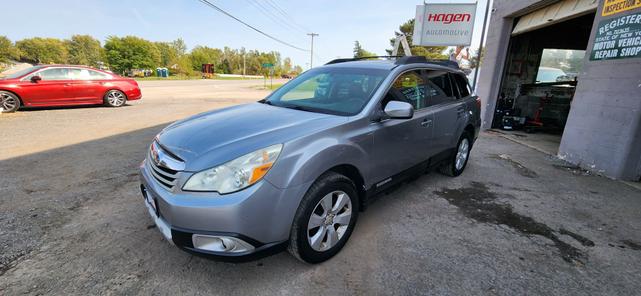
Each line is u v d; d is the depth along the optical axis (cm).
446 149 404
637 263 259
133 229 288
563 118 880
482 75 904
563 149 571
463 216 334
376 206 353
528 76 945
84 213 316
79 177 413
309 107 300
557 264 254
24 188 374
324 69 363
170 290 213
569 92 873
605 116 485
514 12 748
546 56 941
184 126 255
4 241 263
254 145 205
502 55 831
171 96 1750
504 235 297
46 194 358
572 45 937
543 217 338
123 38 7825
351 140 249
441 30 1133
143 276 226
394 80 307
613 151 471
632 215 347
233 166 195
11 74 973
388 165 298
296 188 210
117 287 214
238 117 268
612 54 478
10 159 482
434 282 228
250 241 198
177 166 204
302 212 217
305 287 220
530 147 670
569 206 367
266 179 199
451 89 416
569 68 959
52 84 962
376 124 277
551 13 657
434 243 279
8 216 306
